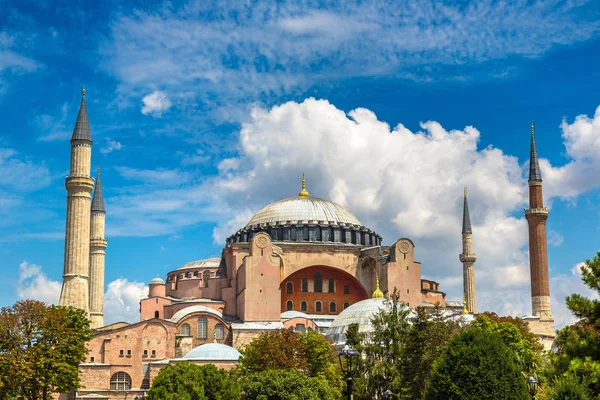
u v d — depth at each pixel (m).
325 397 89.44
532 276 146.88
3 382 88.75
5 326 92.19
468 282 161.25
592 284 62.78
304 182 157.38
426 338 93.12
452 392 69.25
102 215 148.12
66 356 95.19
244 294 128.50
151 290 142.88
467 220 164.62
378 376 89.94
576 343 63.00
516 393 69.06
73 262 117.25
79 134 121.25
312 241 141.38
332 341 116.00
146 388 120.69
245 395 89.44
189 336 125.69
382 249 136.88
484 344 71.12
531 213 148.00
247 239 144.88
